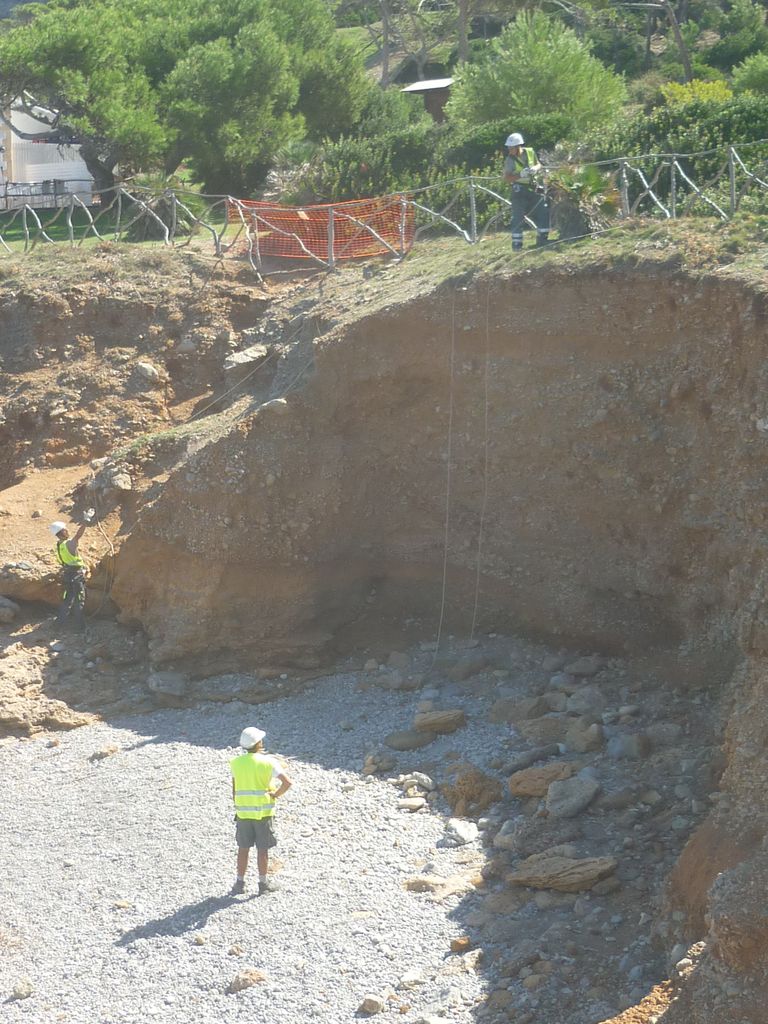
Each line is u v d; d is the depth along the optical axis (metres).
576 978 11.59
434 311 19.44
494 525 19.84
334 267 25.45
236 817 13.74
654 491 17.94
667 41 55.09
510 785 15.49
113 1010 12.09
